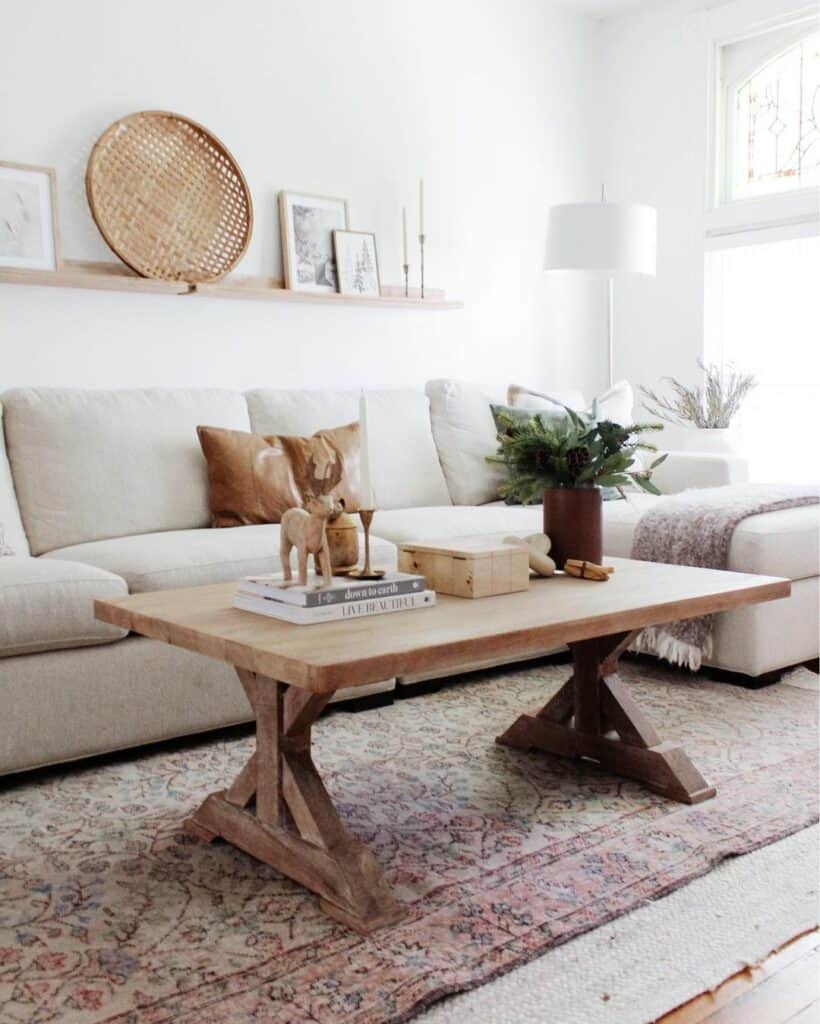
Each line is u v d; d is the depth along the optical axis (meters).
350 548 1.94
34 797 2.15
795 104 4.43
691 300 4.81
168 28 3.58
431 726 2.62
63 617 2.22
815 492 3.21
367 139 4.17
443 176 4.45
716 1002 1.39
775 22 4.40
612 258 4.14
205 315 3.72
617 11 4.96
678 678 3.04
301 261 3.91
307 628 1.69
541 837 1.91
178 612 1.85
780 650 2.92
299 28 3.94
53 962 1.48
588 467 2.26
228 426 3.28
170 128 3.57
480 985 1.42
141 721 2.36
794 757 2.33
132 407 3.11
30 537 2.84
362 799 2.11
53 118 3.33
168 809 2.08
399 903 1.62
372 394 3.76
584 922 1.58
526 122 4.77
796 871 1.77
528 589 2.06
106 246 3.45
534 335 4.87
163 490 3.04
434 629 1.68
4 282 3.22
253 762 1.83
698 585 2.11
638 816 2.00
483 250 4.62
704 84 4.66
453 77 4.46
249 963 1.47
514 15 4.69
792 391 4.54
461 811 2.04
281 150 3.91
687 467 3.89
